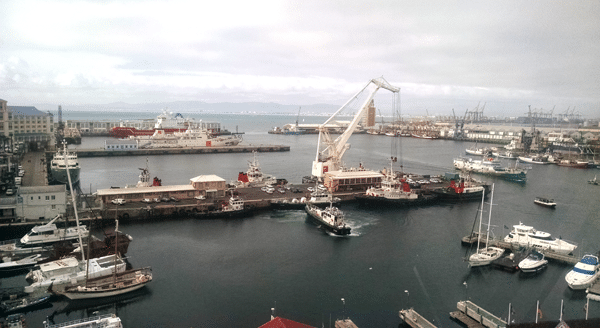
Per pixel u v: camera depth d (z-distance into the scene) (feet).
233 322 221.66
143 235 366.43
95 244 301.22
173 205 435.94
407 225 413.39
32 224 366.84
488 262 297.33
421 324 213.46
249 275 282.15
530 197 545.85
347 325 208.33
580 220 266.57
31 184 528.63
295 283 270.05
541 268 280.72
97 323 204.64
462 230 395.34
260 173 595.47
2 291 245.24
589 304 210.79
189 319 224.33
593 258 240.94
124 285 251.60
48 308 234.17
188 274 282.15
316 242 354.54
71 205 408.05
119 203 435.12
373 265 302.25
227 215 431.84
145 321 221.87
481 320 212.43
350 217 445.37
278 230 388.78
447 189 556.92
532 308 215.92
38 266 280.72
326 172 603.67
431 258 317.42
